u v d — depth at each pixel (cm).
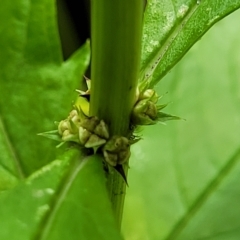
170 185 14
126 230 14
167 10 9
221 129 15
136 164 15
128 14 8
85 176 7
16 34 9
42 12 9
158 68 9
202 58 16
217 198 14
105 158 8
